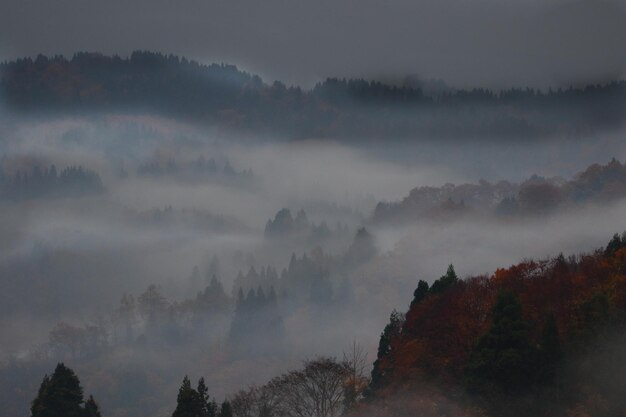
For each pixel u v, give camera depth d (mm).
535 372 85125
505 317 87812
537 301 98062
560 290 99062
